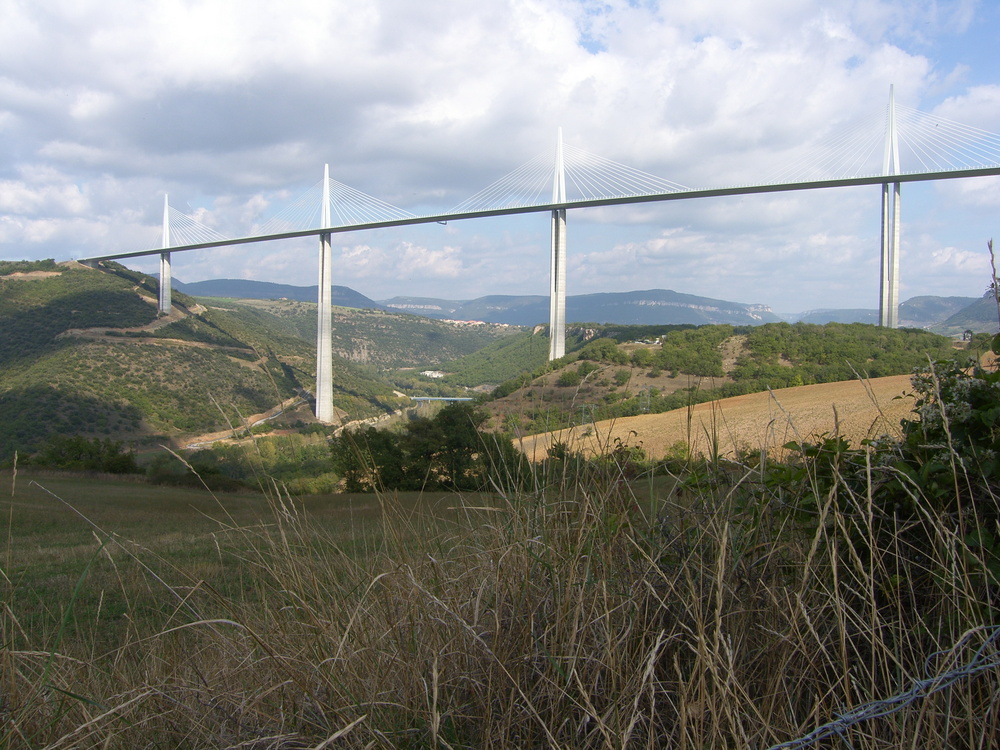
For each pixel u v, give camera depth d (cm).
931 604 175
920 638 163
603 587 155
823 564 180
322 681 158
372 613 178
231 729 163
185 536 1156
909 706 142
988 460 170
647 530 196
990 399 181
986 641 136
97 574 620
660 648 159
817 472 196
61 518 1558
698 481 204
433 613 171
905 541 172
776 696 150
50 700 173
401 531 204
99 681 191
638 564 182
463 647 162
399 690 157
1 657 172
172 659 191
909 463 190
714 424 214
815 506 189
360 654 165
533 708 141
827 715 150
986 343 197
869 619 165
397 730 148
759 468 203
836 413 195
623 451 217
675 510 202
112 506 1784
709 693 144
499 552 182
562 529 192
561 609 165
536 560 181
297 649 174
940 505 176
